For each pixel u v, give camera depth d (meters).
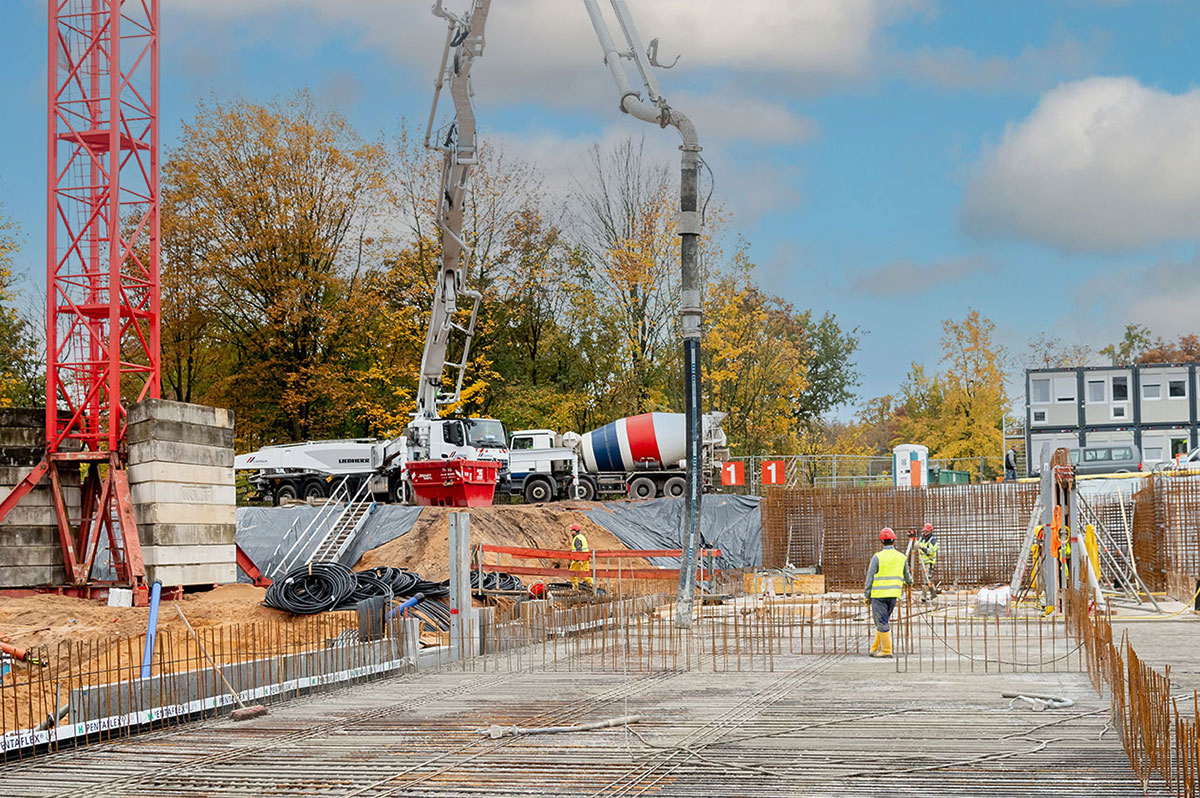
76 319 23.53
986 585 30.36
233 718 11.63
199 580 22.70
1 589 22.25
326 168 45.06
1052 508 21.11
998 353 59.47
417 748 9.83
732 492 42.84
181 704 11.61
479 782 8.47
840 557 31.33
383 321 46.56
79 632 17.39
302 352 45.75
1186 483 25.97
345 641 15.96
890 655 15.86
